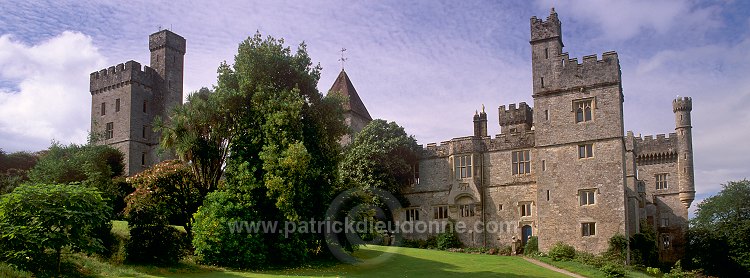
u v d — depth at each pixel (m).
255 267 31.86
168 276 27.11
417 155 55.25
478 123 57.50
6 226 22.48
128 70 64.06
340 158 38.69
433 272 32.25
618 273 35.44
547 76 46.78
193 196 35.47
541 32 47.47
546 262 41.62
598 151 44.09
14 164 61.53
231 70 36.97
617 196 42.91
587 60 45.41
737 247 53.25
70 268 24.62
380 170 51.59
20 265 22.19
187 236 34.34
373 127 53.84
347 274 30.56
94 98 66.88
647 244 46.56
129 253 28.91
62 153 56.22
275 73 36.56
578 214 44.06
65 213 22.84
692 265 55.09
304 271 31.41
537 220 45.78
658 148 65.38
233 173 33.28
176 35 68.62
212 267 30.91
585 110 45.16
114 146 63.56
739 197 57.62
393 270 32.72
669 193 64.19
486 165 52.41
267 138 33.59
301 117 36.06
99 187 43.88
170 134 36.09
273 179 31.67
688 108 65.06
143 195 31.20
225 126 36.06
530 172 50.38
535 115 46.91
